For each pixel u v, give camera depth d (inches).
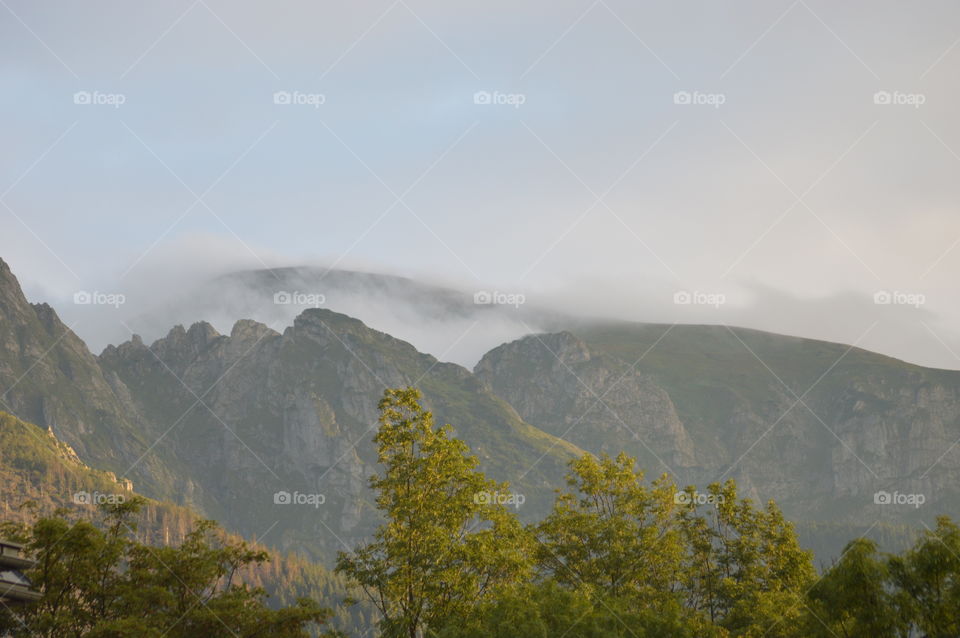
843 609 2144.4
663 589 3238.2
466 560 2817.4
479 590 2844.5
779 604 2918.3
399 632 2758.4
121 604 2677.2
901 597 2102.6
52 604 2583.7
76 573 2598.4
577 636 2615.7
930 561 2097.7
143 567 2787.9
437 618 2760.8
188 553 2847.0
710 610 3243.1
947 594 2090.3
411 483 2992.1
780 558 3248.0
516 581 2886.3
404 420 3041.3
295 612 2758.4
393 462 3019.2
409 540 2869.1
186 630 2667.3
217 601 2736.2
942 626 2064.5
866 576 2118.6
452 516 2920.8
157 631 2495.1
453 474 2987.2
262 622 2706.7
